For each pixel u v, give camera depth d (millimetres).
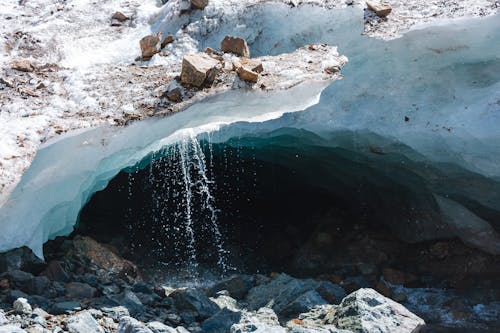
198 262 7324
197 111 6090
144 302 5203
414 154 6230
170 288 6332
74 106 6137
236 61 6398
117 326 4535
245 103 6141
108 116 5953
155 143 6402
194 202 8273
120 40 7273
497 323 5453
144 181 8109
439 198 6418
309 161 7445
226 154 7809
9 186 5238
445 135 5949
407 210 6934
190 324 4859
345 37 6785
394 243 7027
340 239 7301
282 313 5301
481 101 5934
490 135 5734
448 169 6137
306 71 6375
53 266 5430
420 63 6324
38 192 5414
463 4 6797
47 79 6535
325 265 6992
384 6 6875
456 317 5602
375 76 6406
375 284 6441
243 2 7238
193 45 7039
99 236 7312
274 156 7695
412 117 6137
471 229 6344
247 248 7781
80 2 7953
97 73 6668
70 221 5980
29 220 5367
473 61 6137
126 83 6453
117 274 5902
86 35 7359
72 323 4301
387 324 4633
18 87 6332
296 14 6969
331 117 6422
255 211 8430
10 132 5625
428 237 6809
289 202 8461
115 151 5863
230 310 4836
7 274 5086
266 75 6359
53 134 5695
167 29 7320
